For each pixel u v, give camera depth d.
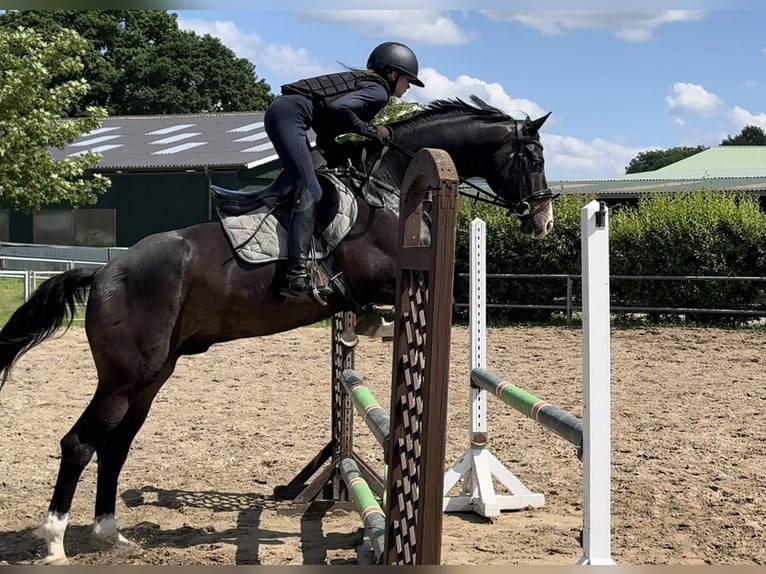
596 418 2.63
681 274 15.21
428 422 2.36
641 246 15.41
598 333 2.62
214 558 4.32
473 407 5.23
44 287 4.41
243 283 4.34
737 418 7.71
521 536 4.68
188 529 4.82
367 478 5.01
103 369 4.26
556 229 15.87
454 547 4.47
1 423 7.50
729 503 5.13
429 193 2.79
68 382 9.68
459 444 6.91
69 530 4.82
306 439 7.09
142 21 48.22
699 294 15.11
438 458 2.37
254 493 5.59
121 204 24.94
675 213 15.31
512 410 8.31
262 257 4.34
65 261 21.36
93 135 30.77
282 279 4.36
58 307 4.39
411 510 2.65
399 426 2.76
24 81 15.88
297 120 4.41
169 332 4.30
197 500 5.41
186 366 10.98
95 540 4.43
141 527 4.85
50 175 16.55
